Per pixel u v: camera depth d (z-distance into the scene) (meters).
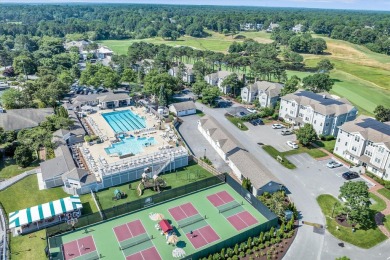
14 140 91.31
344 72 188.00
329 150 94.31
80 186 70.94
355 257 55.69
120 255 54.75
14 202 67.44
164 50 199.25
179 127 110.31
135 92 143.25
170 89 130.12
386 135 80.19
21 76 161.62
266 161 87.56
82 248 56.12
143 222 63.09
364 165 84.88
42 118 104.62
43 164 76.31
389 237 60.72
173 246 56.97
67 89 134.50
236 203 69.31
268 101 126.62
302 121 108.12
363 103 134.75
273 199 66.44
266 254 55.75
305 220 64.56
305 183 77.50
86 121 111.81
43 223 61.50
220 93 144.00
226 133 96.81
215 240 58.56
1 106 119.75
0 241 57.12
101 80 140.00
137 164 77.25
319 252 56.53
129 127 108.94
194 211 66.56
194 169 83.19
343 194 64.12
